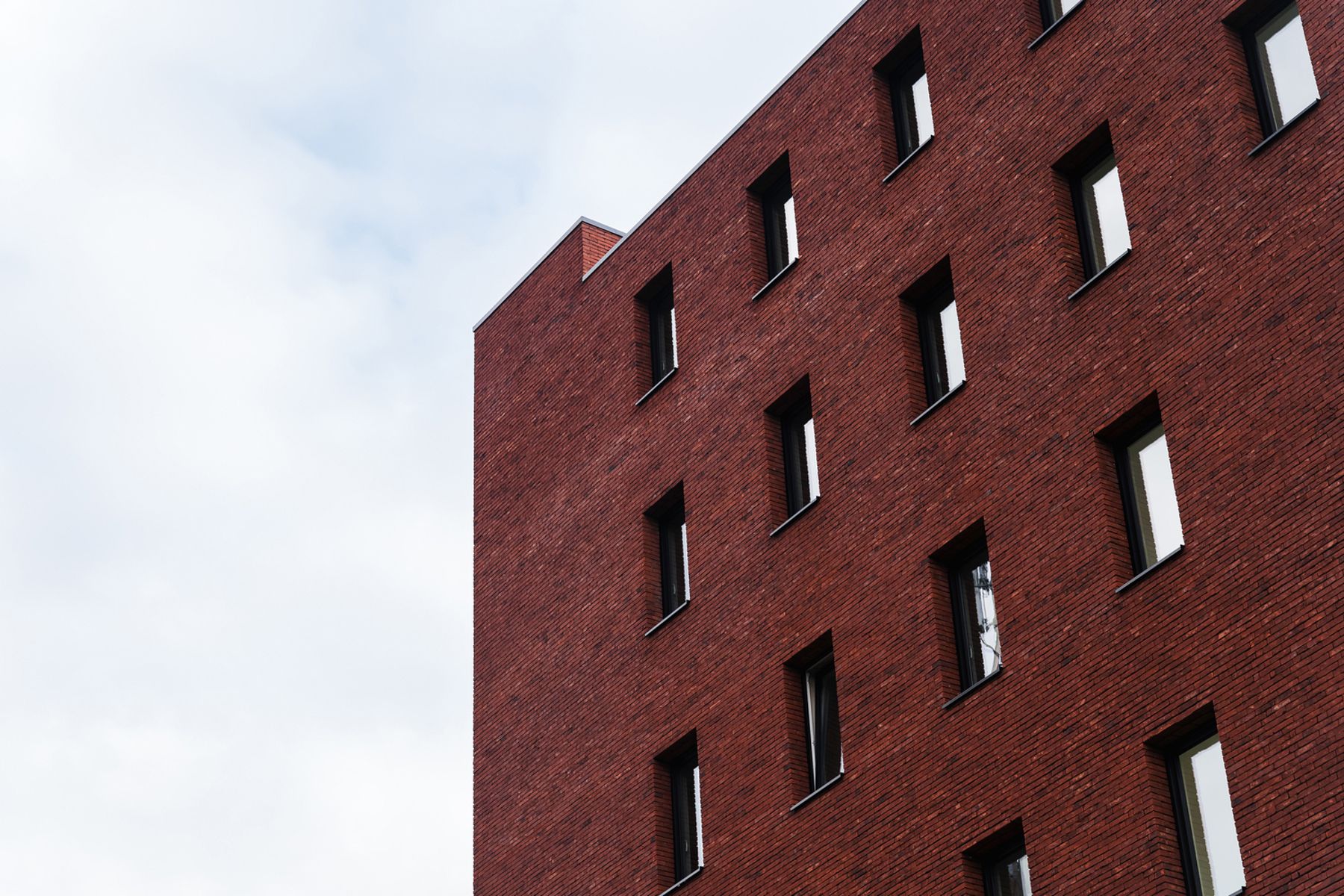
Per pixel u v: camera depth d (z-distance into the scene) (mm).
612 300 43844
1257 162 30812
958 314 35031
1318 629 27297
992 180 35406
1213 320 30484
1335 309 28812
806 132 40219
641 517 40469
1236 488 29141
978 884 30891
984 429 33594
